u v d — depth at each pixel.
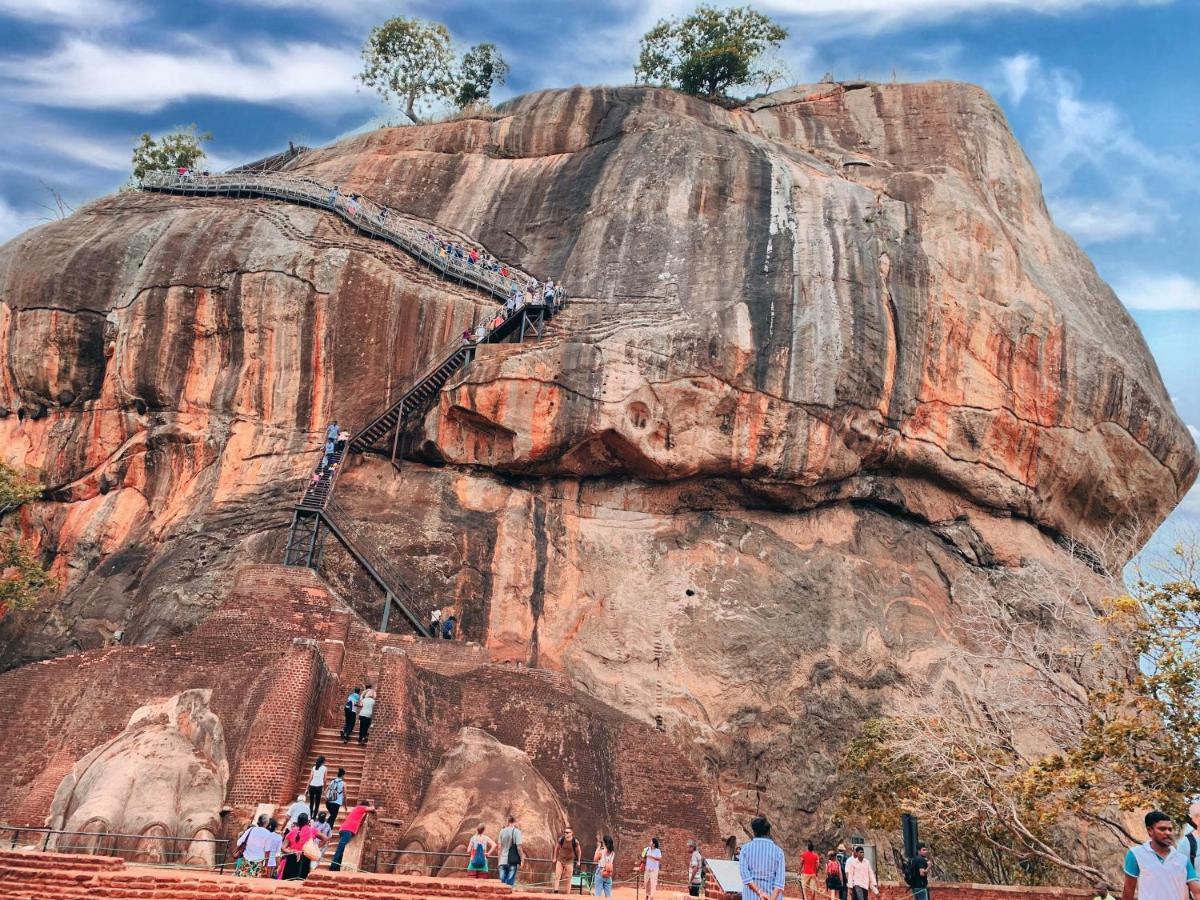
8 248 36.66
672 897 19.95
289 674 21.89
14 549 31.02
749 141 41.12
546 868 20.72
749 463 33.19
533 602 31.97
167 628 28.39
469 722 24.22
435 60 53.16
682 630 31.80
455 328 35.03
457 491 33.00
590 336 33.69
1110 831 26.92
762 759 29.97
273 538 30.52
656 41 53.00
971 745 24.42
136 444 33.62
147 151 49.12
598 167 40.38
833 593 33.12
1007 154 45.06
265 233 35.75
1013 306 37.88
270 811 19.80
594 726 25.12
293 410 33.69
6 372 34.91
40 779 21.00
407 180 42.06
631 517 33.78
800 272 35.00
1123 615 21.19
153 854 18.94
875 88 47.22
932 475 36.34
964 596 35.09
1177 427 40.66
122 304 34.94
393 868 20.30
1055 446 37.56
